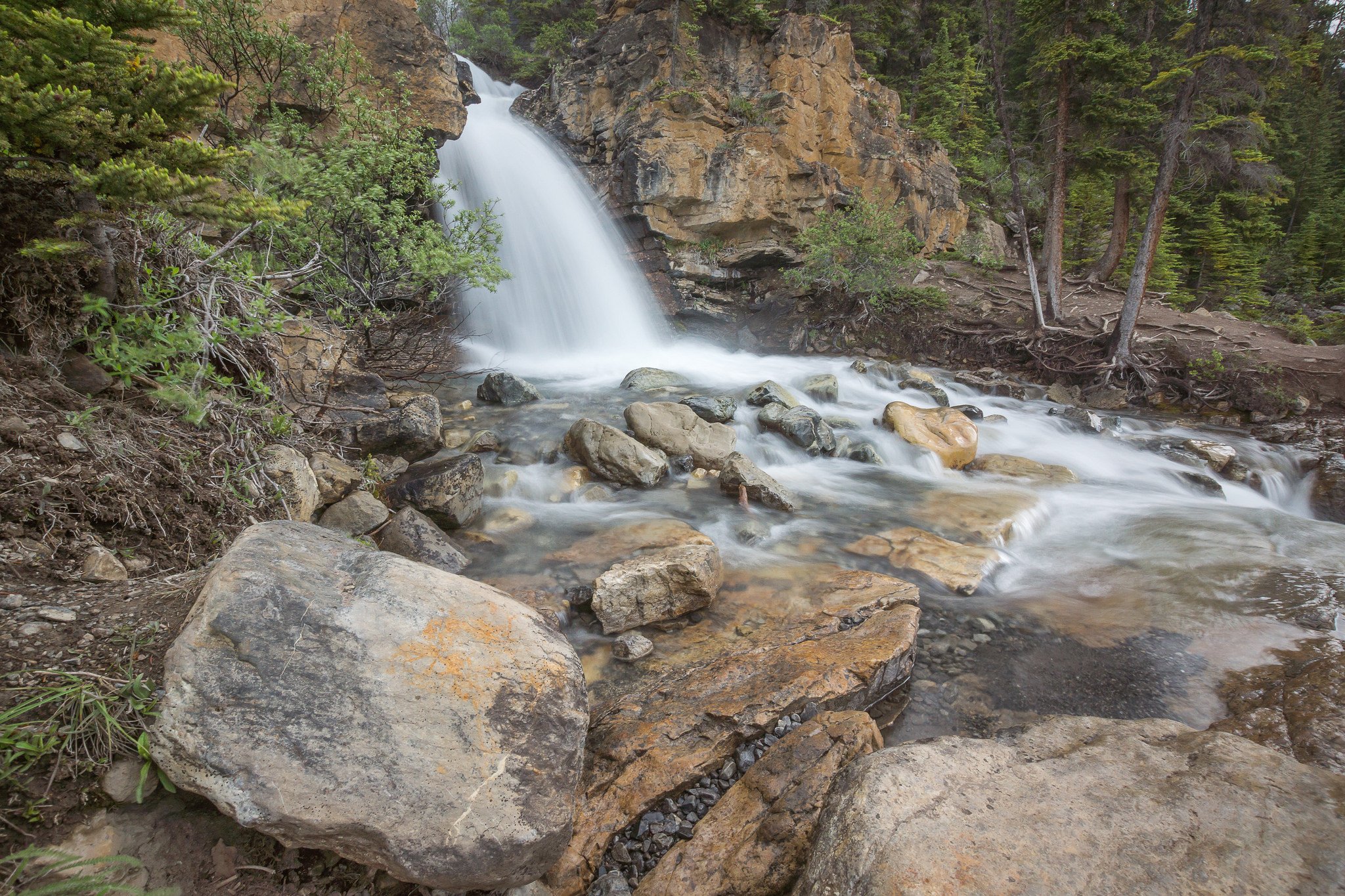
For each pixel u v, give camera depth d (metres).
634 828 3.23
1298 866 2.23
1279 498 10.04
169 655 2.43
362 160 8.41
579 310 16.88
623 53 19.27
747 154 18.45
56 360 3.79
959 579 6.07
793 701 3.93
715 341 18.48
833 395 12.52
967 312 18.69
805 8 25.00
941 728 4.22
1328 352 15.15
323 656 2.58
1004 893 2.20
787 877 2.79
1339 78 34.12
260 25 9.48
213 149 3.46
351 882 2.44
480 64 29.78
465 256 8.28
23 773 2.25
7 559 2.93
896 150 22.12
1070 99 17.72
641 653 4.70
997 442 11.41
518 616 3.16
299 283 7.53
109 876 2.16
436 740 2.54
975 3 33.56
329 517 5.33
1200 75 13.73
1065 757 2.91
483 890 2.52
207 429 4.28
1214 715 4.36
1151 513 8.16
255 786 2.26
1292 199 35.78
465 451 8.21
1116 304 19.45
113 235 4.20
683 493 7.71
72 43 3.14
